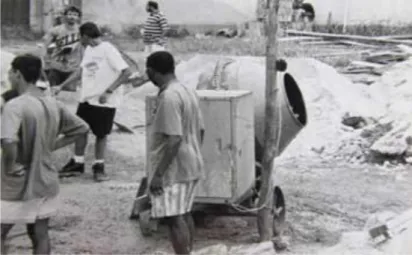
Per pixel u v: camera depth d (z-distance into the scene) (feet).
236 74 33.35
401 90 57.41
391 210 36.19
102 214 33.73
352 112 53.36
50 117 23.76
